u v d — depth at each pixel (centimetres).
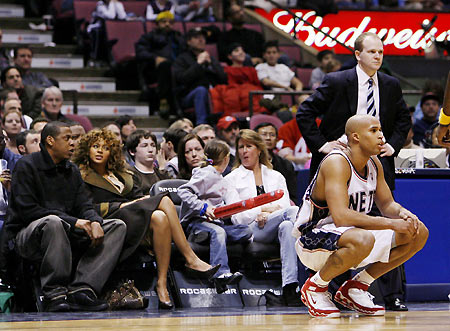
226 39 2278
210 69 2011
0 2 2472
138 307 1012
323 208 802
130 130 1555
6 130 1334
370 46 916
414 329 609
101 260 1014
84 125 1620
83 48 2289
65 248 994
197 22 2350
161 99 2033
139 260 1062
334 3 2481
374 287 1029
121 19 2267
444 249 1050
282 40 2489
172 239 1072
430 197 1048
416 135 1756
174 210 1055
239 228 1096
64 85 2158
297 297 1062
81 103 2088
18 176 1029
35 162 1038
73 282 1007
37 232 995
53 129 1036
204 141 1330
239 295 1091
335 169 777
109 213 1066
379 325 665
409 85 2375
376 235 797
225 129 1559
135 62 2184
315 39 2494
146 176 1188
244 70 2055
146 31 2234
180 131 1328
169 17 2155
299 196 1112
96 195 1088
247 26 2414
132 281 1023
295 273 1062
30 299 1032
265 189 1157
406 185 1039
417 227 780
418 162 1141
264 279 1123
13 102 1402
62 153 1038
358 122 779
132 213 1043
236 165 1177
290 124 1636
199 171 1110
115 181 1112
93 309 986
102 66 2256
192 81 1984
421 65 2478
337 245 771
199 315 866
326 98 930
